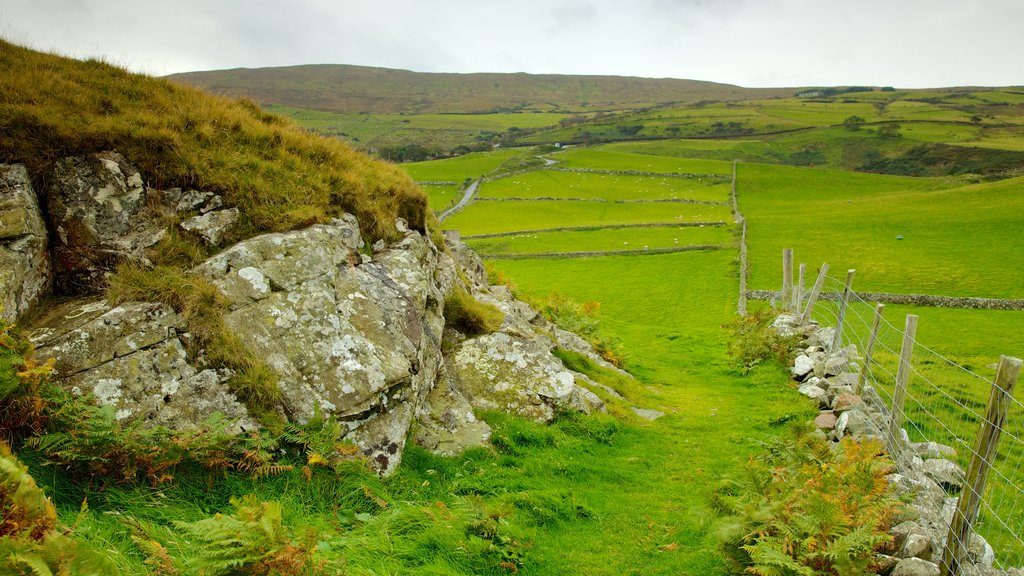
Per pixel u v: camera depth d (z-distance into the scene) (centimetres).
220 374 852
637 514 901
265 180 1186
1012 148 18325
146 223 1036
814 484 739
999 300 4738
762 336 2059
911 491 820
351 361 958
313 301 1003
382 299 1116
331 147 1495
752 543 702
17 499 409
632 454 1162
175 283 912
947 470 932
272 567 490
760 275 6066
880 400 1185
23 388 688
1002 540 802
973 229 7638
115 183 1034
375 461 884
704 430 1359
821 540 661
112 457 688
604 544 807
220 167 1149
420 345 1115
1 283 828
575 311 2377
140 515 635
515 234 9119
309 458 782
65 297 954
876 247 7119
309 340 954
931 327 4281
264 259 1017
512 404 1227
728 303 5125
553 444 1138
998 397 671
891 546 706
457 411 1122
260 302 961
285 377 895
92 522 586
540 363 1327
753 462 845
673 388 1847
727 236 8056
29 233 909
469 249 2233
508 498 877
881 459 796
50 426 701
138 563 525
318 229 1125
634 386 1686
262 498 720
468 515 780
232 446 778
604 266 6994
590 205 12069
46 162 982
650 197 12781
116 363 805
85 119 1066
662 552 791
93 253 982
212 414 781
